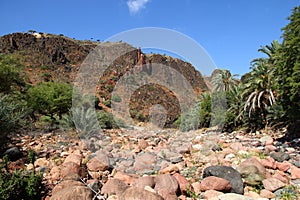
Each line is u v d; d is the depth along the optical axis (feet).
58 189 12.72
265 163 18.08
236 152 23.85
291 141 32.60
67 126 37.65
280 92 36.94
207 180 14.34
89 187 13.15
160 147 26.91
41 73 182.39
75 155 18.67
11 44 220.43
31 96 56.03
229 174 14.75
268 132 44.73
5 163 13.34
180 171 18.42
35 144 27.50
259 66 54.90
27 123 31.32
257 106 52.85
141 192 11.50
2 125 21.76
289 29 33.76
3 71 49.16
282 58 34.65
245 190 14.51
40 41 229.86
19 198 11.96
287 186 14.80
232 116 54.24
